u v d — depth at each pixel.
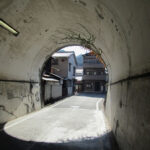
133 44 2.44
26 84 7.97
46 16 5.59
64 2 4.60
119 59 4.00
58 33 7.55
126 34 2.75
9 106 6.26
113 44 4.23
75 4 4.41
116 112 4.30
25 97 7.78
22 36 5.98
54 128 5.29
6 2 4.02
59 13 5.43
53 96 14.88
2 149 3.55
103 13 3.51
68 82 23.77
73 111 8.96
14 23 5.04
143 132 1.81
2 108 5.79
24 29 5.71
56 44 9.20
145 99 1.80
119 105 3.81
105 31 4.34
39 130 5.03
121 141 3.28
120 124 3.51
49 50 9.48
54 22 6.18
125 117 2.95
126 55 3.07
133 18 2.16
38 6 4.87
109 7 2.94
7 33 5.16
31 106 8.45
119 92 3.96
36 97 9.31
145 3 1.67
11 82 6.47
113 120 4.84
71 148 3.67
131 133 2.38
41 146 3.76
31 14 5.16
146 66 1.85
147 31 1.79
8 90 6.21
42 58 9.52
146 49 1.85
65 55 24.66
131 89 2.57
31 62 8.23
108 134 4.72
